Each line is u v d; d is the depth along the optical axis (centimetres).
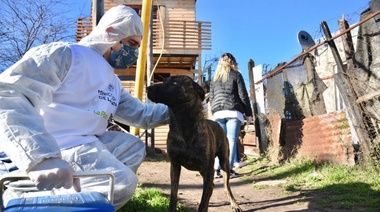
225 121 671
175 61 1769
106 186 239
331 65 884
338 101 841
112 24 274
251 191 547
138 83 643
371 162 538
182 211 419
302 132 714
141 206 401
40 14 1487
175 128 383
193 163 389
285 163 730
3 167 224
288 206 446
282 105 802
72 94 249
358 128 558
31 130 182
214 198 510
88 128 259
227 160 471
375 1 562
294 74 784
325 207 423
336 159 609
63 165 173
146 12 617
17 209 149
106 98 273
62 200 159
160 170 758
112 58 282
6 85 197
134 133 624
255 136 859
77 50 254
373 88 547
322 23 602
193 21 1719
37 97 209
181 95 364
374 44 560
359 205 418
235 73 662
